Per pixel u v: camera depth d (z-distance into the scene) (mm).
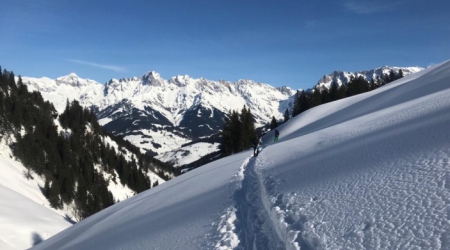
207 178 18453
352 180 8391
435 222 5020
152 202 17938
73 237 19281
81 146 117062
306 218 7094
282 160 15062
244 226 9156
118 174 125562
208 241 8586
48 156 100938
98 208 96438
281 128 50625
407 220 5414
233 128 55344
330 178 9305
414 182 6746
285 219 7578
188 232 9945
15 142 97438
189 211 12453
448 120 10312
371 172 8422
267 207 9523
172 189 19703
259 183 12625
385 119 16469
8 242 38750
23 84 129375
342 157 11164
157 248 9570
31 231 43469
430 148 8344
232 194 12500
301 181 10102
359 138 13609
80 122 138875
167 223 12000
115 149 145750
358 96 50094
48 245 21438
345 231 5926
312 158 12883
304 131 37062
